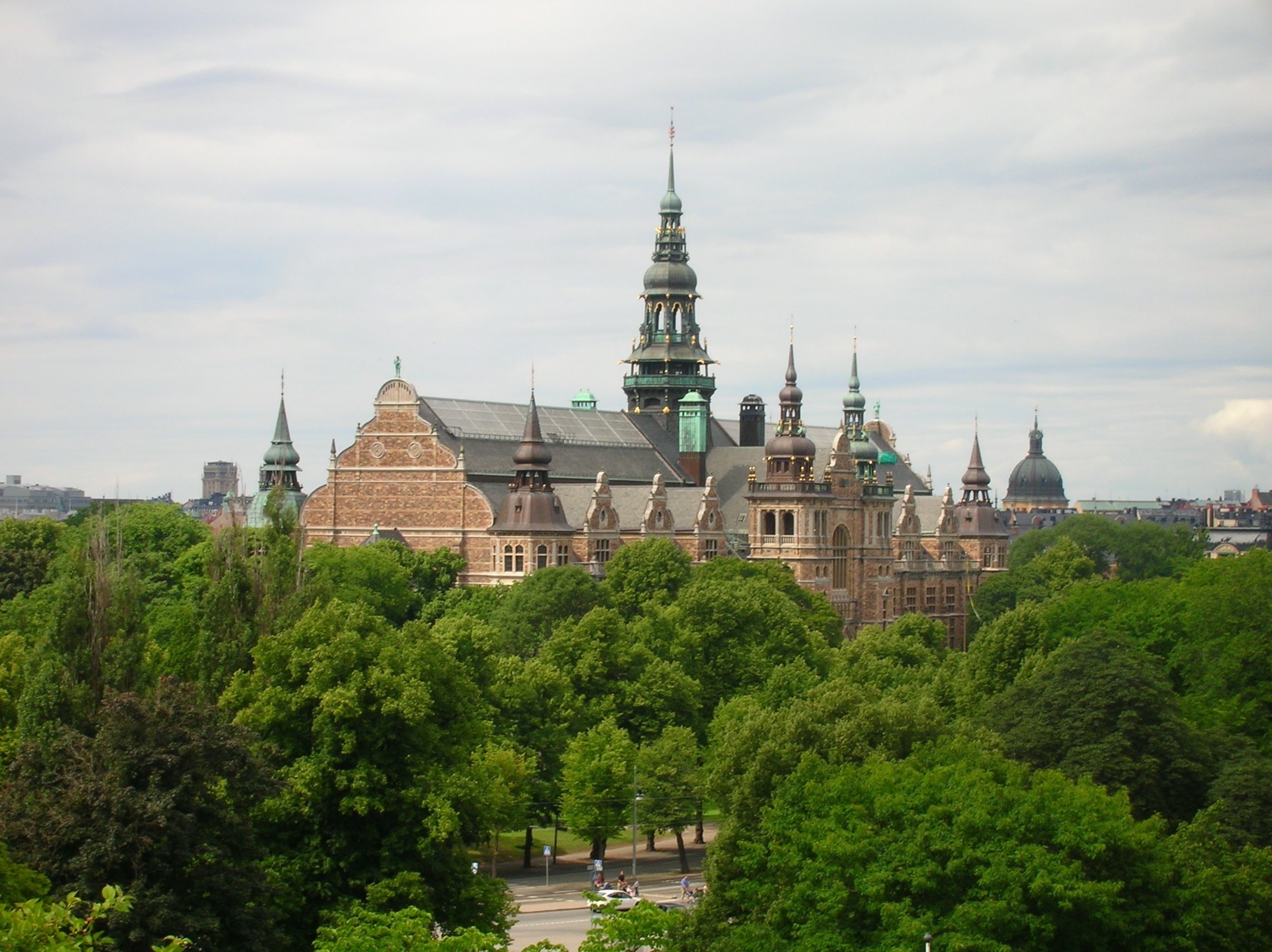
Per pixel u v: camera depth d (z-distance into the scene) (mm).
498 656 158500
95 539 142000
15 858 83938
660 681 163000
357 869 101938
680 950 99062
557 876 146250
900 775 100062
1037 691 125750
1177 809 118312
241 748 90688
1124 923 92188
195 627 127500
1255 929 95125
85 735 101812
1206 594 147000
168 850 85438
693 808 146875
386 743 104000
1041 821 93562
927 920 90125
